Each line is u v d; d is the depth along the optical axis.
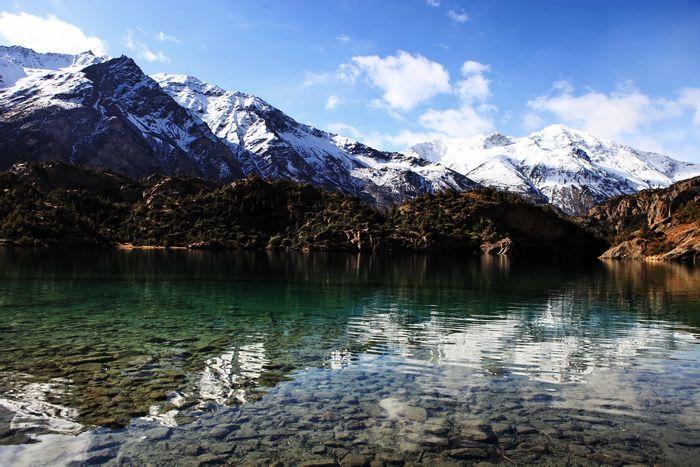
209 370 21.14
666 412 16.91
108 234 164.25
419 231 187.50
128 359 22.55
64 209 159.62
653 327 32.78
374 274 78.12
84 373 20.22
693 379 20.73
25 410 16.19
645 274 87.12
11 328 29.09
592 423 15.91
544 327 32.47
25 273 62.06
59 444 13.93
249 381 19.75
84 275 62.03
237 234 175.62
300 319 34.53
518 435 14.95
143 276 63.75
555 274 86.25
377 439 14.55
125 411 16.31
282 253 152.75
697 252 138.88
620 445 14.36
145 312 36.03
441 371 21.58
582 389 19.30
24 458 13.12
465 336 29.25
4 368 20.67
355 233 176.62
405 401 17.69
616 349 26.20
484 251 183.75
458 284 63.41
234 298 45.38
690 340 28.61
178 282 58.09
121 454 13.45
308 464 13.03
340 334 29.39
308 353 24.52
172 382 19.34
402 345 26.64
